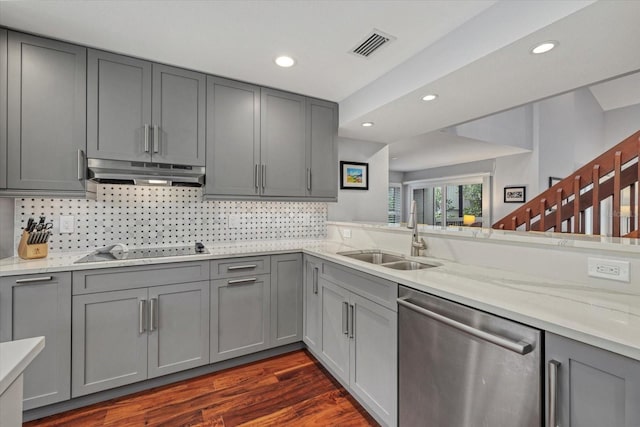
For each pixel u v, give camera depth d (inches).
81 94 76.3
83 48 76.5
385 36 71.7
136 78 82.4
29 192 71.4
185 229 101.9
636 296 44.9
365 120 107.1
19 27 69.1
